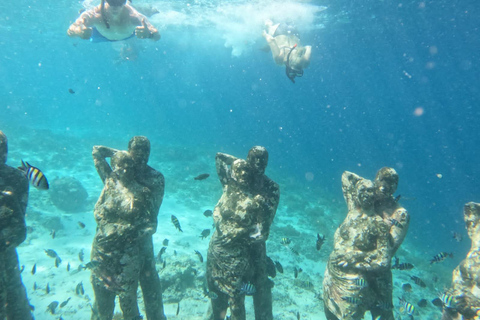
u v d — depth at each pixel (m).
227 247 4.23
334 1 20.73
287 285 9.67
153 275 5.05
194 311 7.24
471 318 3.81
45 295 7.41
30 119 48.16
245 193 4.27
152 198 4.53
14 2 25.84
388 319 4.37
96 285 4.49
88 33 6.87
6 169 4.33
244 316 4.38
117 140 32.88
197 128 65.94
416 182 43.75
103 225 4.24
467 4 22.00
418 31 32.59
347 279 4.23
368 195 4.17
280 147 54.31
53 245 10.26
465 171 64.56
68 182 14.10
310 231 15.49
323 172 35.94
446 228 22.44
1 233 4.07
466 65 53.91
